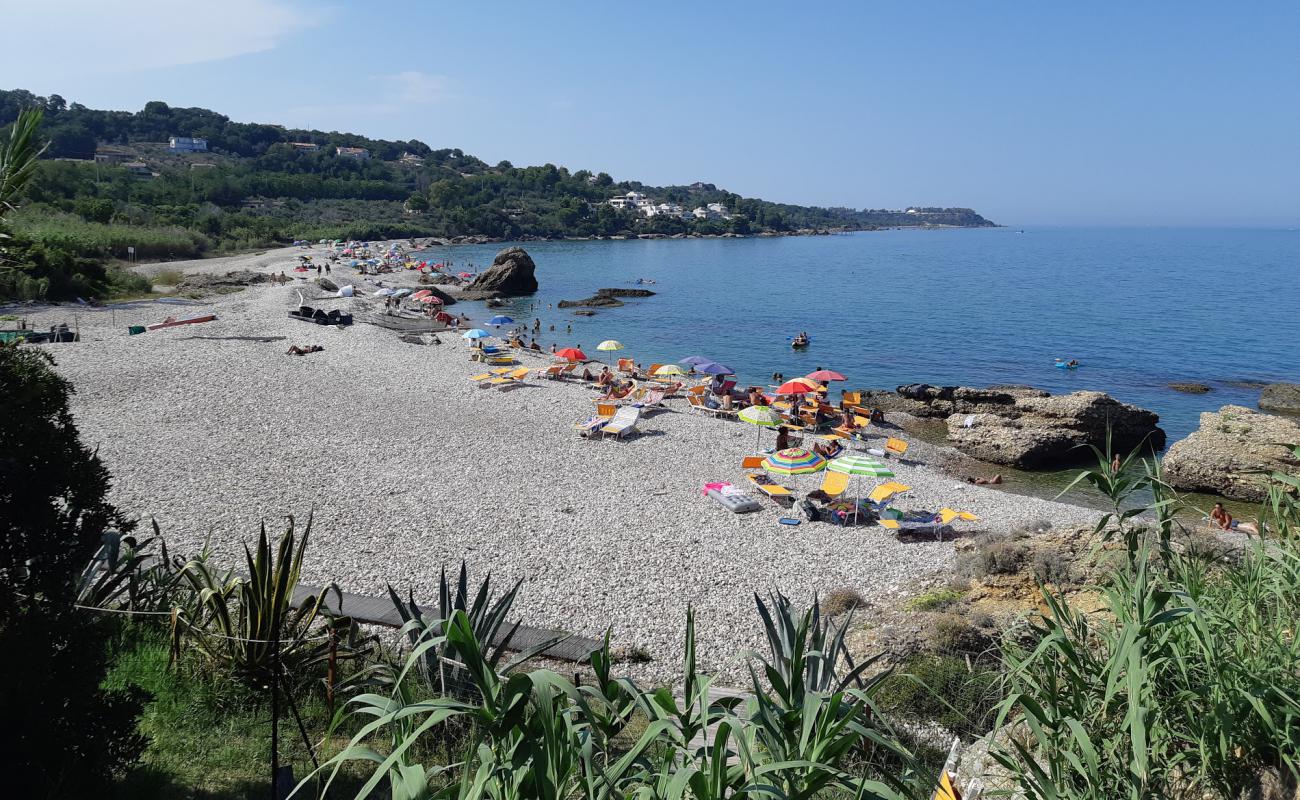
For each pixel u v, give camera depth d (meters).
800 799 3.44
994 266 145.75
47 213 82.94
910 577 18.23
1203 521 23.39
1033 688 4.31
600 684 4.25
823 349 54.59
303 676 9.73
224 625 9.16
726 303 78.94
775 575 18.42
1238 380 45.00
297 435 27.69
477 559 18.62
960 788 5.50
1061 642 3.96
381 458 25.81
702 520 21.73
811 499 23.64
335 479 23.58
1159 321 68.44
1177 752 3.84
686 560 19.06
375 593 16.53
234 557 17.73
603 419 30.20
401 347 44.69
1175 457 27.45
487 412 32.34
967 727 9.78
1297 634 3.92
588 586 17.50
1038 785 3.72
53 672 6.89
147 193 125.19
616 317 68.12
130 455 24.52
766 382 44.59
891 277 115.25
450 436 28.73
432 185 196.12
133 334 43.09
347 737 8.98
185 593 11.75
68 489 7.69
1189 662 3.91
